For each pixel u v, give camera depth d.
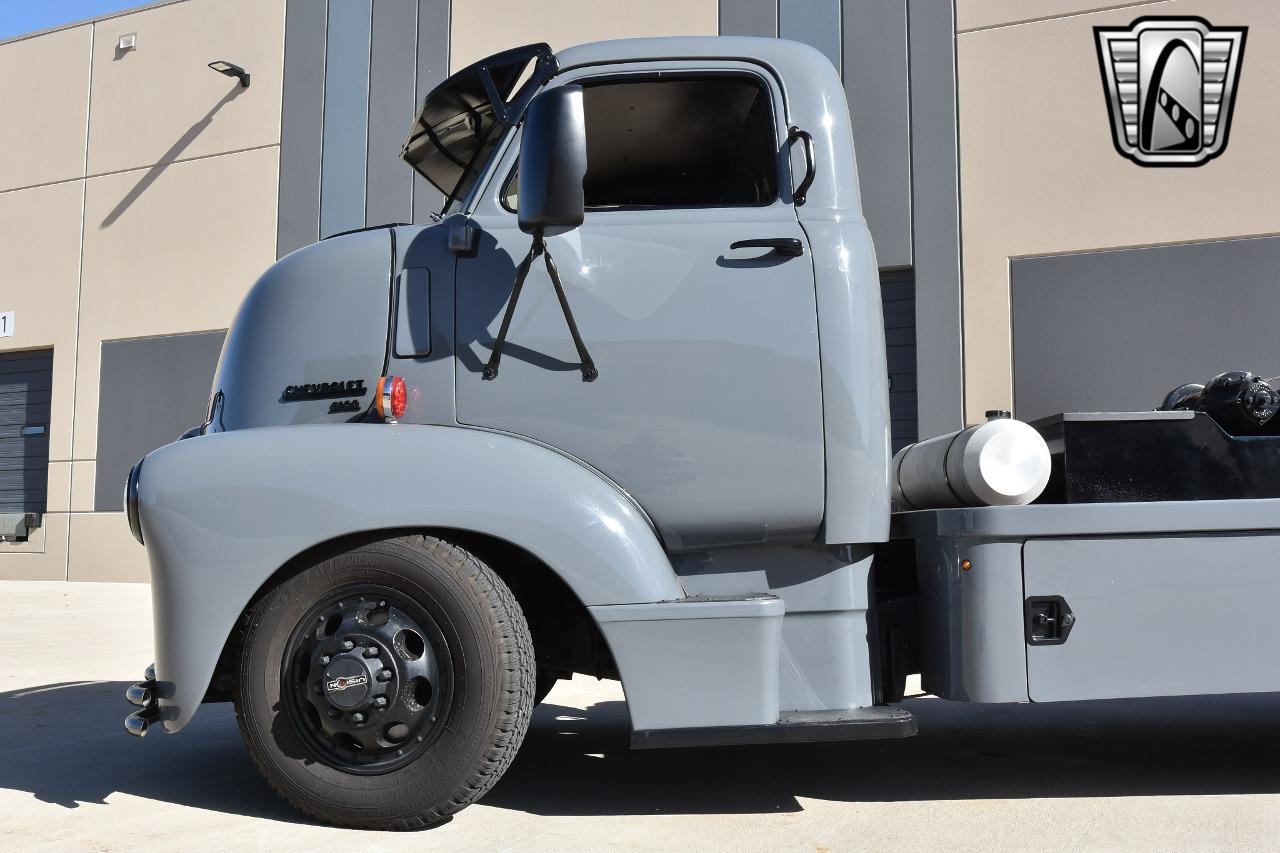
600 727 4.43
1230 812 3.02
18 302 17.06
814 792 3.28
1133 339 11.19
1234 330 10.85
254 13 15.45
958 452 2.98
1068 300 11.45
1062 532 2.84
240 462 2.83
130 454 16.19
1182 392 3.80
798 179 3.15
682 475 2.96
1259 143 10.87
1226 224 10.92
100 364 16.47
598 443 2.97
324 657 2.79
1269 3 10.91
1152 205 11.19
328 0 14.93
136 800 3.18
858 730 2.79
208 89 15.73
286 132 15.09
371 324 3.06
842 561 3.02
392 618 2.82
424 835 2.79
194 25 15.89
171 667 2.77
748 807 3.10
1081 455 2.94
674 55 3.24
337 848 2.67
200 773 3.55
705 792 3.28
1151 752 3.88
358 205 14.61
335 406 3.04
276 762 2.83
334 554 2.83
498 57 3.28
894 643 3.11
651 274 3.02
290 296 3.15
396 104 14.44
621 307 3.00
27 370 17.41
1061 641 2.84
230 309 15.51
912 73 12.12
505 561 3.13
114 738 4.18
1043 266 11.55
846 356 3.00
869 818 2.97
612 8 13.30
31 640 7.77
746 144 3.44
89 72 16.72
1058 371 11.44
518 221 2.90
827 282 3.02
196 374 15.77
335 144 14.77
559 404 2.97
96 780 3.46
